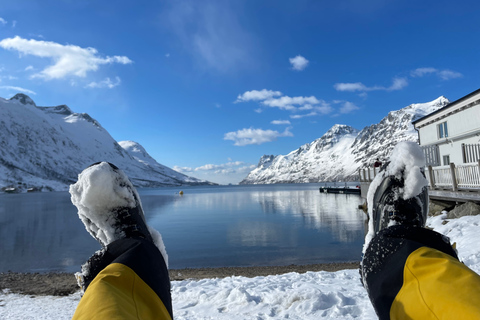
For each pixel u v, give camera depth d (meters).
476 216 10.34
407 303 0.76
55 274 10.06
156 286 0.91
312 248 14.52
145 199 67.62
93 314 0.64
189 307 4.50
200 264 11.88
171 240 17.80
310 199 54.50
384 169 1.53
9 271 11.42
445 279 0.72
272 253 13.63
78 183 1.29
